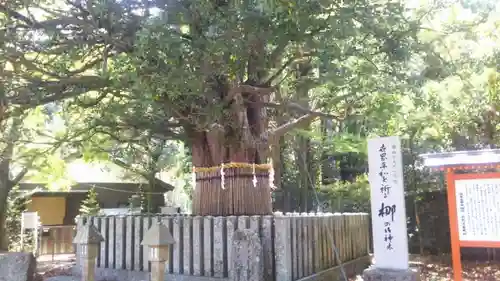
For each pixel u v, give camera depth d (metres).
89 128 8.97
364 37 7.11
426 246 13.70
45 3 7.46
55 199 18.81
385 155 7.38
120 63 6.34
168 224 8.27
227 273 7.64
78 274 9.01
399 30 7.05
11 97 6.81
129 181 19.70
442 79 8.02
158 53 5.90
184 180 20.73
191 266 8.00
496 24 8.66
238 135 8.62
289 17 6.00
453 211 6.57
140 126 8.90
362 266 10.51
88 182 18.48
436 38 7.20
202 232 7.96
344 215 9.98
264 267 7.33
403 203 7.15
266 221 7.49
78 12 7.06
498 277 9.91
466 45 8.40
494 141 11.27
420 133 12.17
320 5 5.95
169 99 6.97
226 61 6.64
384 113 8.30
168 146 16.84
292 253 7.57
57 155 13.63
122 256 8.80
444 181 13.48
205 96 7.08
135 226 8.71
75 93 7.35
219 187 8.76
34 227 14.10
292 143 15.95
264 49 7.12
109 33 6.58
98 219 9.20
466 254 12.74
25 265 7.40
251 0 6.01
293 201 16.03
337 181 17.06
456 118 11.03
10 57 6.58
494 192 6.31
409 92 8.63
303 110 8.70
